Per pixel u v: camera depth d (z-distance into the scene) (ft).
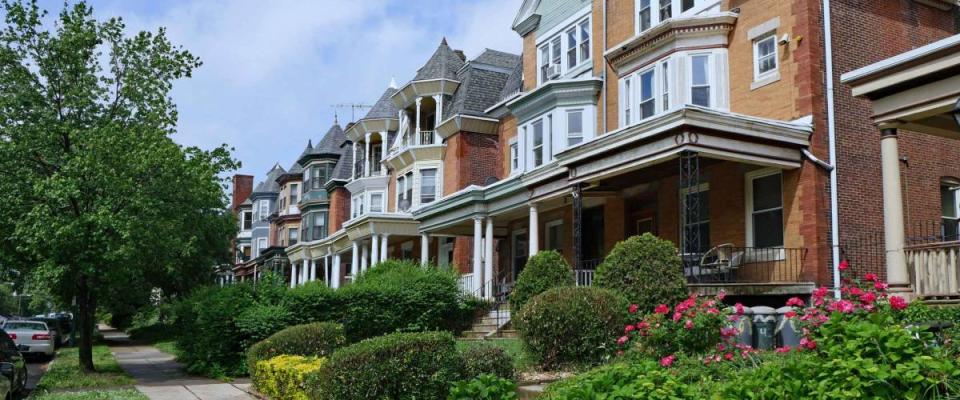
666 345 33.22
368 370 31.91
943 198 57.88
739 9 59.98
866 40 55.98
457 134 100.12
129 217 54.39
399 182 112.78
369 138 126.31
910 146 55.88
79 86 58.80
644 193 66.85
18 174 56.24
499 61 107.96
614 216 70.44
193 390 48.57
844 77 43.65
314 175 160.04
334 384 31.86
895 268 40.75
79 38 57.82
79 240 54.34
